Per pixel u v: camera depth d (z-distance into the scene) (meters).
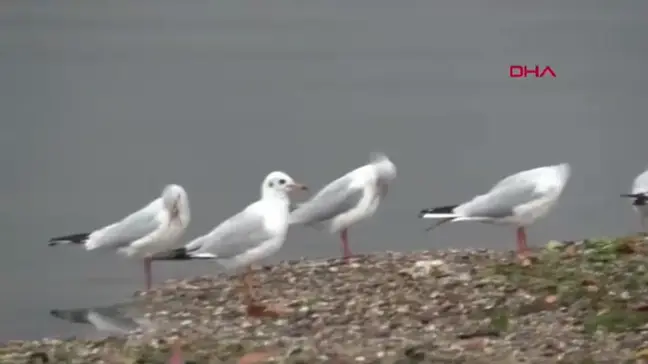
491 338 12.50
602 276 14.77
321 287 15.80
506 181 17.72
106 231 17.05
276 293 15.63
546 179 17.39
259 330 13.77
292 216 18.27
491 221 17.67
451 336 12.79
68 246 20.33
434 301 14.45
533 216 17.44
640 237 16.95
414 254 17.70
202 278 17.30
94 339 14.02
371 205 18.17
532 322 13.05
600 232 22.05
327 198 18.08
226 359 12.11
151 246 16.88
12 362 12.22
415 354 11.87
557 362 11.30
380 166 18.25
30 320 15.62
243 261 16.02
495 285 14.94
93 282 17.72
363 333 13.22
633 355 11.44
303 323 13.97
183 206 16.95
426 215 18.11
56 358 12.41
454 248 19.52
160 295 16.39
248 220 16.03
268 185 16.23
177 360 12.04
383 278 15.99
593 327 12.61
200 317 14.89
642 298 13.58
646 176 18.92
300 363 11.74
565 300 13.84
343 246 18.72
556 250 16.64
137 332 14.29
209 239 16.14
